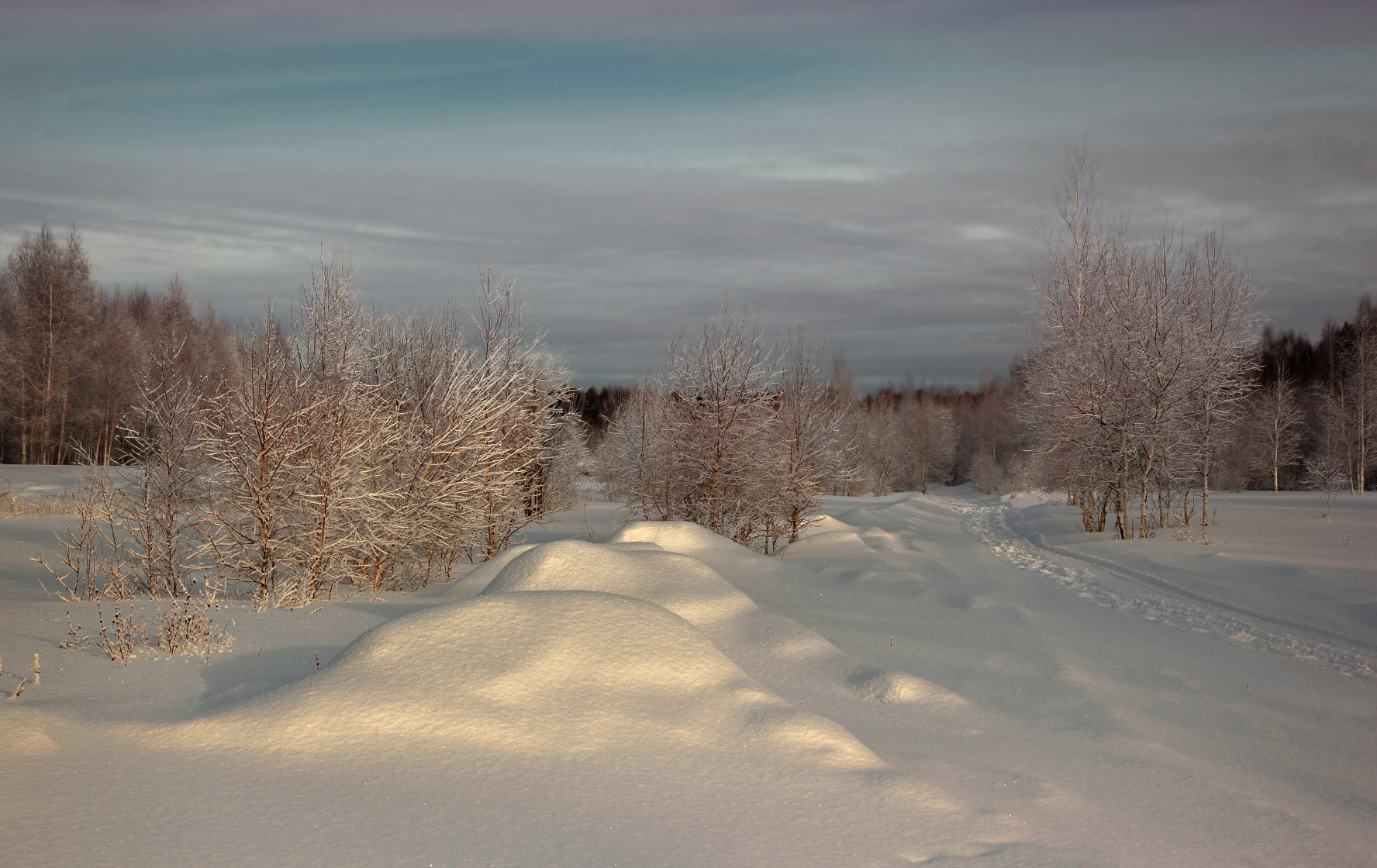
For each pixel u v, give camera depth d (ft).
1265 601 41.04
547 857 11.80
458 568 47.16
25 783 12.64
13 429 123.75
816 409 63.62
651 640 19.74
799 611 34.35
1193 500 95.25
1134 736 20.90
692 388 57.57
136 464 33.35
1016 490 183.21
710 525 56.70
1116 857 13.80
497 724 15.99
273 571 33.76
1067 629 35.81
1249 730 22.61
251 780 13.51
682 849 12.46
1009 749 19.29
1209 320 71.36
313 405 34.27
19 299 127.34
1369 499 108.88
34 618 23.58
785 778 15.33
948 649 29.76
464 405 42.96
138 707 16.40
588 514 88.99
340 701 15.96
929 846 13.35
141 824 11.79
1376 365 136.26
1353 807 17.54
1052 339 79.10
